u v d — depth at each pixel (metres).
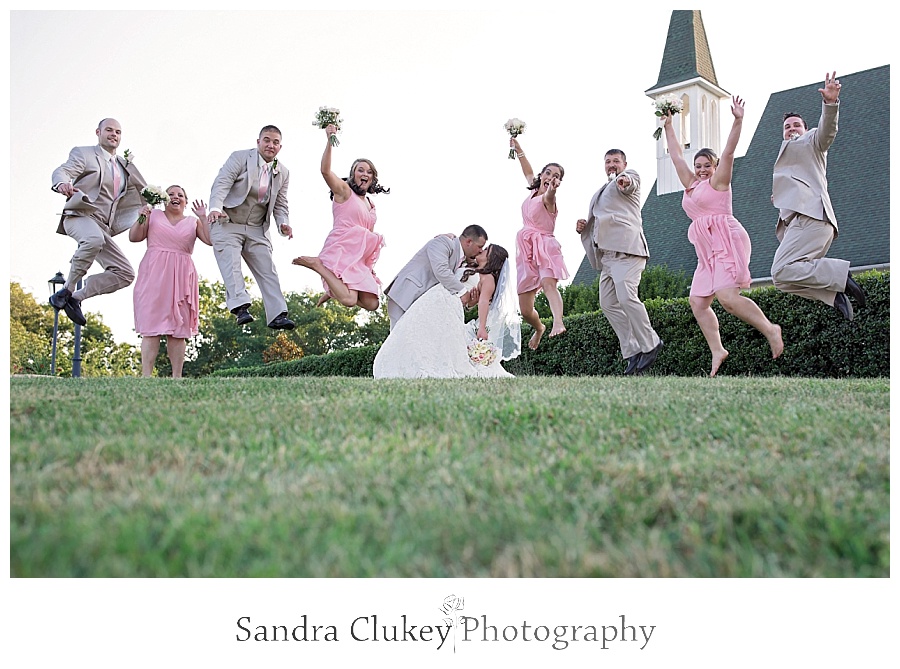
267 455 2.49
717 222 6.87
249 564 1.67
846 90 16.53
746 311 6.85
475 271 6.70
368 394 3.96
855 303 8.05
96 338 29.22
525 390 4.24
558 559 1.68
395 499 2.03
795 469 2.36
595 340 10.50
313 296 36.06
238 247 6.88
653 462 2.41
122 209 7.21
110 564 1.61
